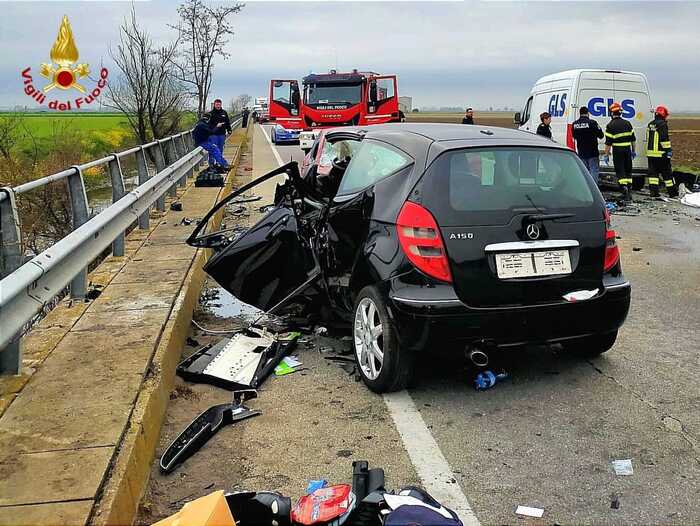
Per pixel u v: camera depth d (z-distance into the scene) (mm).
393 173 4621
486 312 4152
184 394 4457
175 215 10234
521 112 17375
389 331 4305
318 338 5574
